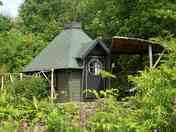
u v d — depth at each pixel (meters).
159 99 5.04
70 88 19.97
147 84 5.27
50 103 5.41
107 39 26.47
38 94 17.91
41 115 5.11
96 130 4.85
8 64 30.86
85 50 20.38
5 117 5.34
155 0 21.97
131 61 24.36
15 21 46.38
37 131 4.95
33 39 35.25
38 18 44.19
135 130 4.75
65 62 20.28
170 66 5.60
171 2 21.53
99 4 27.69
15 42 32.28
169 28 22.52
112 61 23.77
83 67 20.36
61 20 44.94
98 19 27.50
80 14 37.88
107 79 20.66
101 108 5.19
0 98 5.60
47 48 22.78
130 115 5.05
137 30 24.36
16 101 5.69
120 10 24.75
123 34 24.75
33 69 21.78
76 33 22.42
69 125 4.86
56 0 46.94
